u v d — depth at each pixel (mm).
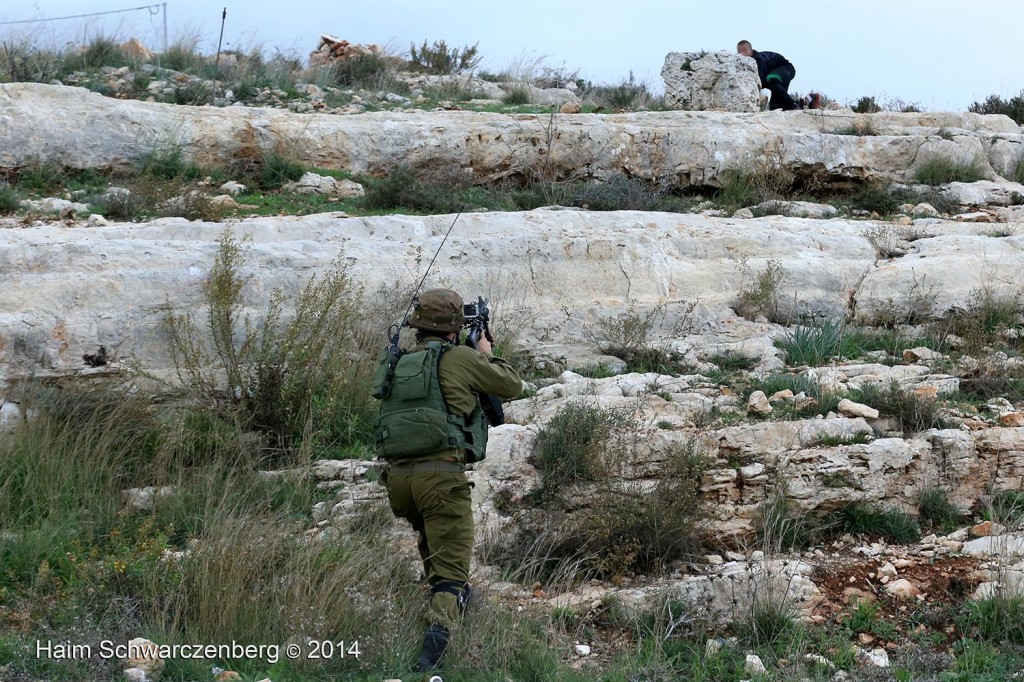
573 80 43625
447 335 11117
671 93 36156
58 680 9445
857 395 15977
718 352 18578
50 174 24984
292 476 13852
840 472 13805
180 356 16422
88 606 10641
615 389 16422
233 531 11594
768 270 20312
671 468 13453
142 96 32312
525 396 16562
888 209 27094
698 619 11523
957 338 19656
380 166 28062
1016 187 28516
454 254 19516
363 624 10469
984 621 11438
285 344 15656
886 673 10422
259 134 27219
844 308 20766
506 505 13461
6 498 12922
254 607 10531
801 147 29078
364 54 41156
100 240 17891
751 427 14320
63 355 15852
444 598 10406
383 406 10758
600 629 11586
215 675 9766
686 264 21000
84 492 13297
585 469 13664
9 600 10977
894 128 31438
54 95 25875
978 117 33219
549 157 28672
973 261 21562
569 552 12742
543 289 19734
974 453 14641
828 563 12672
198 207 22781
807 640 11258
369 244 19375
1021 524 13742
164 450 14094
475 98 38281
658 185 29062
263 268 17859
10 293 16125
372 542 12164
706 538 13156
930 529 13891
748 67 35250
